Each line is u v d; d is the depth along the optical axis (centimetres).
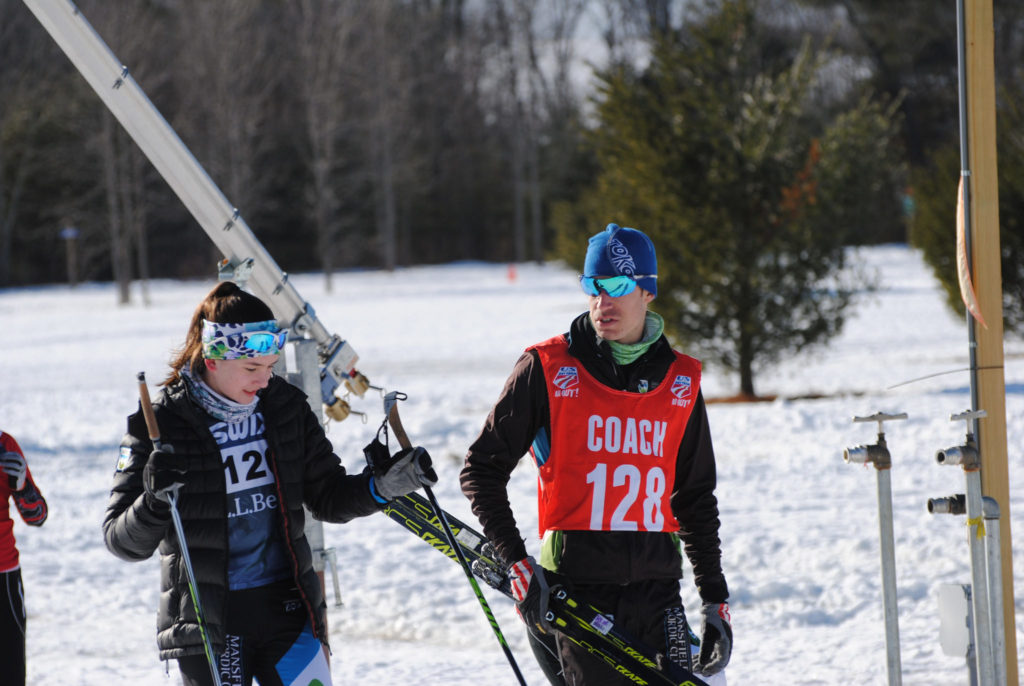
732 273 2994
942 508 728
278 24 14100
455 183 15075
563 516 659
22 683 783
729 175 2953
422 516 699
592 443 655
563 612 626
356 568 1479
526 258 14988
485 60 15338
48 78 12331
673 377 664
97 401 3328
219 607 628
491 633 1195
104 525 625
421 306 7556
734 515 1680
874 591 1251
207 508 626
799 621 1175
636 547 652
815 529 1560
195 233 13325
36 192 12456
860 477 1909
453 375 3684
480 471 663
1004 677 714
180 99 12119
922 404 2630
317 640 652
